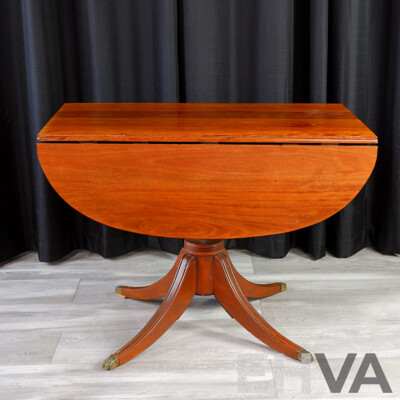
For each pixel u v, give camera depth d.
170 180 1.79
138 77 2.55
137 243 2.75
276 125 1.86
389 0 2.47
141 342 2.00
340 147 1.74
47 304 2.31
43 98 2.41
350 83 2.47
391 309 2.27
